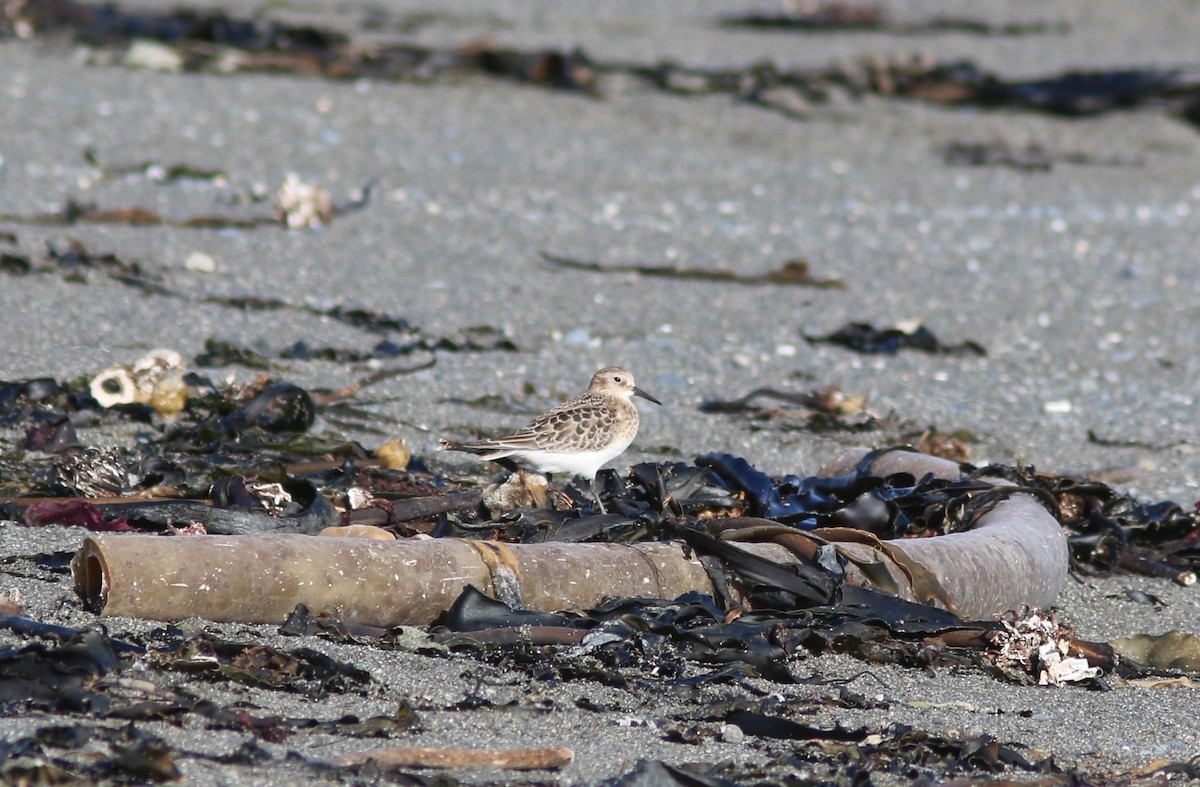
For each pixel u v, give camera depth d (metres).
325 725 7.48
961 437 16.12
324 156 26.67
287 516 10.58
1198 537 12.73
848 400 16.67
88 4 36.28
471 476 13.36
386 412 15.12
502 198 25.45
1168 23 50.19
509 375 16.84
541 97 33.19
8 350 15.51
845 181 29.70
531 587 9.34
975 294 22.44
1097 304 22.25
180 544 8.77
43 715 7.23
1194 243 26.44
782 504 11.83
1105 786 7.59
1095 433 16.66
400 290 19.83
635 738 7.75
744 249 23.91
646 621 9.11
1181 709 9.15
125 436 13.23
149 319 17.25
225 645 8.13
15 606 8.52
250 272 19.78
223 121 27.95
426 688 8.15
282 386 13.91
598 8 48.06
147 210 22.03
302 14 42.28
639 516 10.68
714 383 17.47
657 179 28.09
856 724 8.27
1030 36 47.97
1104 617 11.44
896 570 10.18
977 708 8.80
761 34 46.31
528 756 7.25
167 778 6.67
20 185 22.69
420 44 39.03
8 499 10.93
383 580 9.02
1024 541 11.04
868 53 40.28
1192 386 18.64
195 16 36.31
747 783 7.23
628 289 21.12
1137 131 35.72
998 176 31.42
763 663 8.93
